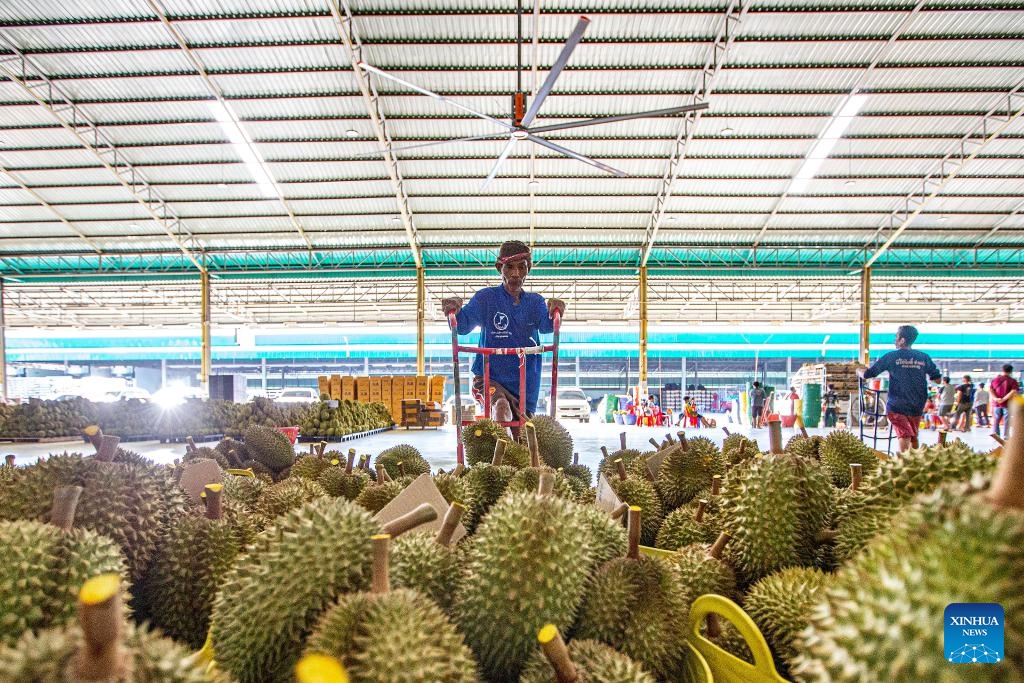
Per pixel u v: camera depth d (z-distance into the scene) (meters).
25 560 1.38
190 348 42.31
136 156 19.73
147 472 2.07
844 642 1.00
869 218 22.84
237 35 15.56
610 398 33.75
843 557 1.95
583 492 3.12
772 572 2.01
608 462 4.11
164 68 16.53
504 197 21.73
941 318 41.12
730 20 15.20
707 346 40.28
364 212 22.72
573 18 15.26
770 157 19.53
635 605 1.65
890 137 18.70
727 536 2.12
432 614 1.28
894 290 34.66
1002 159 19.56
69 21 15.02
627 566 1.74
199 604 1.83
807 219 22.95
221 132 18.88
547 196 21.67
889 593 0.97
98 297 35.69
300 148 19.44
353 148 19.48
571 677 1.26
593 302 37.56
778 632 1.70
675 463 3.46
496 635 1.47
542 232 23.94
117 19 15.00
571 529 1.62
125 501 1.89
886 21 15.02
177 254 25.73
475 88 17.34
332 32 15.53
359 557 1.46
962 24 14.98
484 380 5.34
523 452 4.13
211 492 2.00
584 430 23.34
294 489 2.65
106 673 0.79
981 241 24.56
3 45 15.70
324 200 21.95
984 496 1.03
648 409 25.78
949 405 21.95
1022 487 0.98
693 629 1.66
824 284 33.41
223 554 1.91
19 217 22.97
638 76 16.83
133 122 18.38
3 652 0.90
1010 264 24.72
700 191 21.34
